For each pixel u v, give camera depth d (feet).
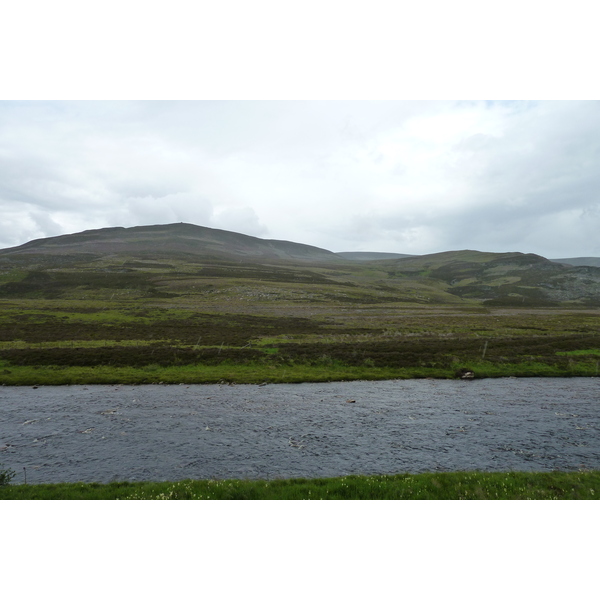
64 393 134.51
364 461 79.92
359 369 167.22
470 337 244.42
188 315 335.88
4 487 63.10
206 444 89.25
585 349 197.16
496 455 83.05
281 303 509.76
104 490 61.57
